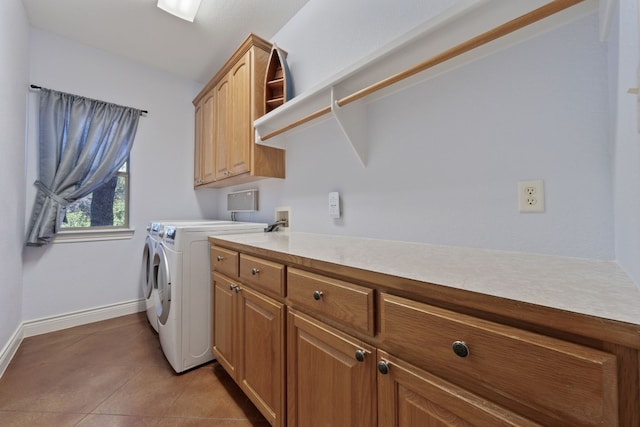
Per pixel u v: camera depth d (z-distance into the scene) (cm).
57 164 227
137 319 252
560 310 43
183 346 165
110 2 196
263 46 198
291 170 200
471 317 54
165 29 224
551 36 89
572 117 85
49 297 227
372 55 112
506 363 48
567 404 42
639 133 51
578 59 84
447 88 115
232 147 216
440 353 58
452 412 56
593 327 40
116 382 157
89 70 246
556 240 88
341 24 166
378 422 72
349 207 157
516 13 85
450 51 92
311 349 93
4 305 174
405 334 65
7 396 145
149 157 281
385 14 141
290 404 103
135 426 125
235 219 281
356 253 100
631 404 38
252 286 127
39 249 224
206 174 265
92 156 243
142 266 266
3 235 170
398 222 133
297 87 197
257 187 241
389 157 136
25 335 214
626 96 61
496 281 60
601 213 80
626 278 61
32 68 220
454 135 113
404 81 124
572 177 85
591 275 64
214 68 285
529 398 46
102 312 252
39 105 222
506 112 99
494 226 102
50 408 136
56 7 201
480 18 88
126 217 271
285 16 203
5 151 169
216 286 163
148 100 279
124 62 265
